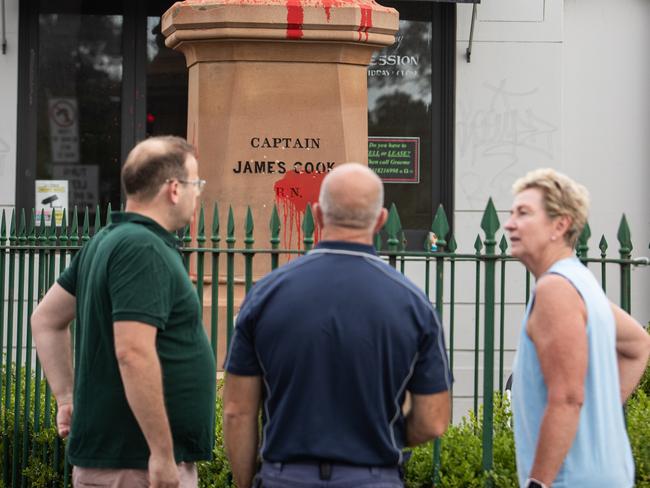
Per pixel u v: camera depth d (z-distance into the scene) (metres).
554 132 21.19
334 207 6.94
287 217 13.38
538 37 21.16
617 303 22.02
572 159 22.03
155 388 7.39
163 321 7.48
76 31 21.03
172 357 7.71
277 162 13.38
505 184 21.16
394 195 21.27
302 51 13.34
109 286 7.51
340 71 13.45
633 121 22.06
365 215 6.93
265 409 6.97
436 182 21.27
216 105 13.35
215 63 13.37
